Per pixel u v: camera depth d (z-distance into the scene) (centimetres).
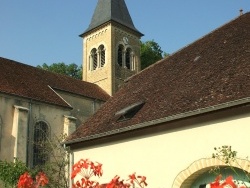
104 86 3894
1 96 2527
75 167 634
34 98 2689
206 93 1127
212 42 1499
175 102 1198
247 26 1430
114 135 1320
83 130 1490
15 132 2486
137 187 1170
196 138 1081
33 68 3180
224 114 1027
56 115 2828
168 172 1132
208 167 1030
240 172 984
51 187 1727
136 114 1305
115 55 4016
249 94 969
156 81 1495
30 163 2567
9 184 2042
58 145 2438
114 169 1297
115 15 4162
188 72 1367
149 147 1205
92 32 4222
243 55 1204
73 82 3472
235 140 988
